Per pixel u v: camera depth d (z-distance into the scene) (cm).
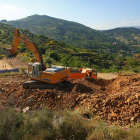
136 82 1029
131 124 590
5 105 822
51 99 846
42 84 1046
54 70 998
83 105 749
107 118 648
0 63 2969
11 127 531
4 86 1117
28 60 3152
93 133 494
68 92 915
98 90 963
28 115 626
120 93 812
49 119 582
